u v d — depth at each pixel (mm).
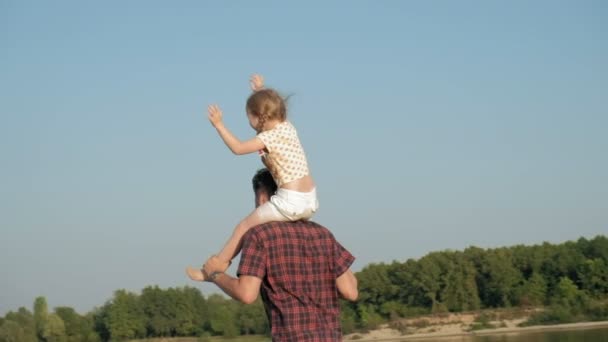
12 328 81812
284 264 4520
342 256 4734
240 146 4719
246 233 4645
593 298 86562
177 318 82375
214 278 4777
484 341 65688
